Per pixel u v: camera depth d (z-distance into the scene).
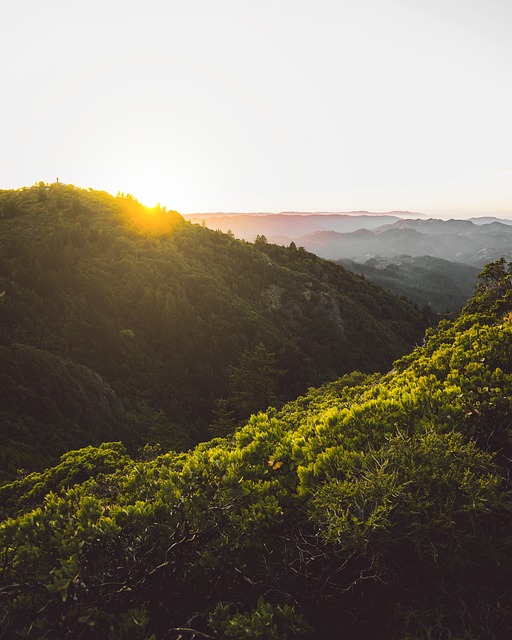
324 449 5.41
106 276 100.00
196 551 4.16
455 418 5.25
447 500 3.46
